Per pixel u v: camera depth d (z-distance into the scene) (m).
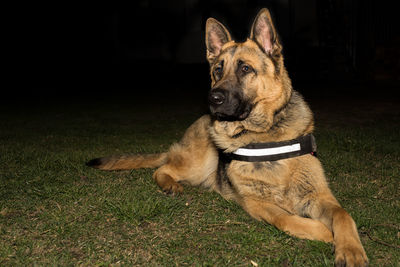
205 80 18.61
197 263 2.58
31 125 8.83
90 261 2.65
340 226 2.70
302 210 3.32
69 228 3.12
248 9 17.17
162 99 13.68
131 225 3.20
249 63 3.46
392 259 2.57
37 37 20.92
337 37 17.27
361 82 16.05
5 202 3.71
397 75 16.19
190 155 4.39
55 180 4.44
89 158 5.41
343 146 5.69
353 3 17.09
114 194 3.90
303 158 3.33
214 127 3.78
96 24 21.17
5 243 2.90
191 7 18.59
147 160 4.83
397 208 3.36
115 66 20.92
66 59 21.38
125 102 13.19
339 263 2.46
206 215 3.38
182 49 19.34
